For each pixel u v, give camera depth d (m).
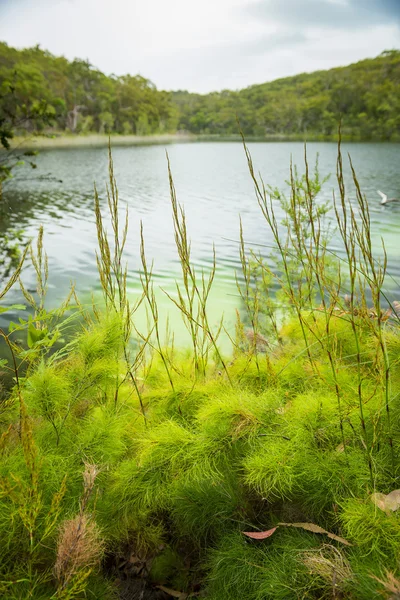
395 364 1.62
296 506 1.43
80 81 89.75
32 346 1.64
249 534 1.33
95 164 34.75
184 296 6.00
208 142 87.19
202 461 1.44
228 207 16.17
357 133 79.62
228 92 154.25
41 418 1.67
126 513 1.41
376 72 95.31
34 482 1.10
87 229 11.77
